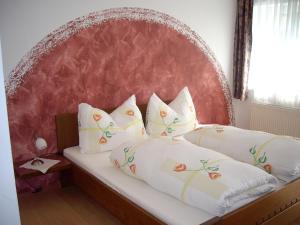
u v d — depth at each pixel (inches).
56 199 104.3
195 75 154.9
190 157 77.9
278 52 152.8
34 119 108.9
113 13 121.3
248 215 67.5
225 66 167.9
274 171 84.3
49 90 110.5
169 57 142.7
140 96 135.7
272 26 153.9
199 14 150.4
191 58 151.5
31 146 109.8
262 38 159.3
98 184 88.4
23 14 100.7
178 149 82.3
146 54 134.3
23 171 97.6
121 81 128.3
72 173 107.3
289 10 145.0
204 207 64.5
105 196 85.6
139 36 130.6
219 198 62.3
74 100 117.0
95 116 112.0
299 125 148.3
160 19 136.3
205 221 61.2
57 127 113.1
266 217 73.2
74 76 115.4
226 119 174.6
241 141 96.2
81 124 111.9
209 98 163.8
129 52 128.6
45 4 104.5
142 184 81.7
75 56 114.3
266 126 163.6
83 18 113.9
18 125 105.7
